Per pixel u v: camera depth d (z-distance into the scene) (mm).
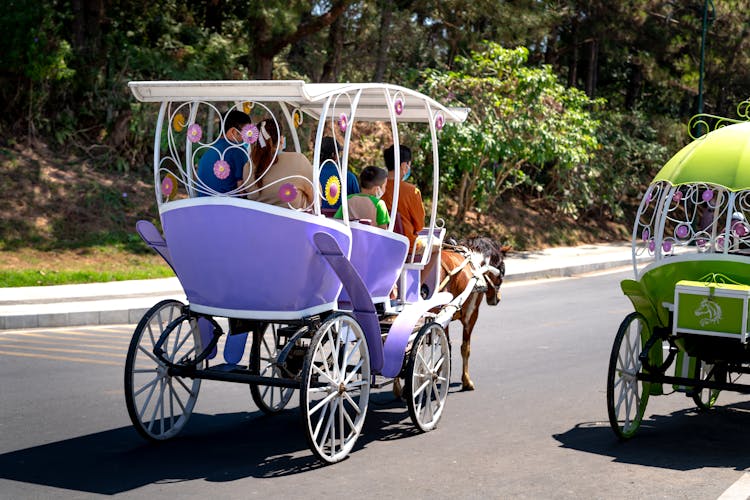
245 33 24500
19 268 15617
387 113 8484
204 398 8508
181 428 7098
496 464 6375
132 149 20406
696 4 36188
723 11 35594
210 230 6312
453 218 24328
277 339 7742
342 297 7238
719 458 6613
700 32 35625
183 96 6609
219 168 6488
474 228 25000
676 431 7477
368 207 7227
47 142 19938
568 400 8500
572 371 9867
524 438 7133
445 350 7703
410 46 27188
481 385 9141
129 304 13547
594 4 32312
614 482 5949
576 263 21828
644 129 33406
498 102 21859
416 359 7289
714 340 6980
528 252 24938
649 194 7371
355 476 6047
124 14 23750
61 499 5477
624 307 15297
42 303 13453
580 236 28953
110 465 6227
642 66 37188
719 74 37469
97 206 18500
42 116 20062
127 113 20312
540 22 25891
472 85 22406
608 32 33000
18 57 18766
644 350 7020
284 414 8016
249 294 6500
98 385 8781
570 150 22875
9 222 17062
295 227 6250
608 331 12695
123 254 17297
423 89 22688
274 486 5785
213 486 5770
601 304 15680
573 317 14039
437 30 27219
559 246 27172
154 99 6742
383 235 7109
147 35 23828
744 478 6070
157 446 6773
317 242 6258
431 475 6082
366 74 27469
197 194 6891
